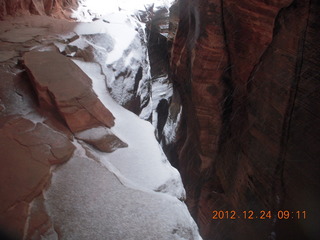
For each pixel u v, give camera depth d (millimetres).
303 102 5590
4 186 3367
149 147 5125
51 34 7996
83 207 3492
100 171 4062
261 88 6852
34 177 3582
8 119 4500
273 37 6363
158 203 3693
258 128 6965
